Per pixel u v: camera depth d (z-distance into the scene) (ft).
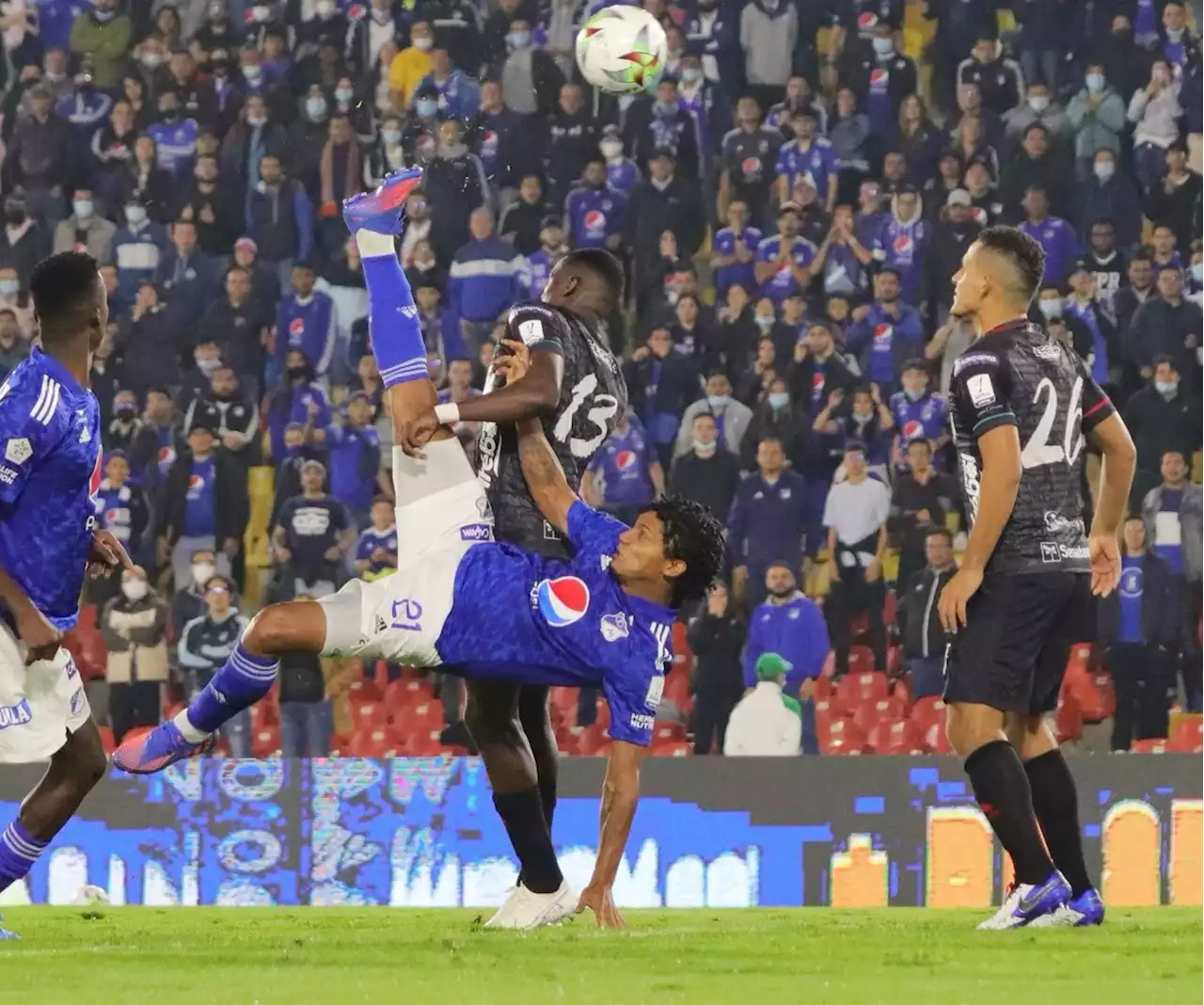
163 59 177.78
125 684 134.10
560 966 43.14
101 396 161.27
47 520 54.75
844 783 91.61
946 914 71.36
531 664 53.42
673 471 143.64
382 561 140.87
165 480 148.25
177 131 174.50
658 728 131.03
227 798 92.58
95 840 92.32
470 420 55.83
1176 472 140.77
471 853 91.97
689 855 91.66
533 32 178.19
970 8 177.78
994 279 58.70
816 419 147.84
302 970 42.29
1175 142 172.04
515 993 37.24
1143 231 168.25
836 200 169.58
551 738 63.16
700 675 129.49
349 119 174.19
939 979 40.42
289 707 128.16
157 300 164.45
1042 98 172.76
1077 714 130.93
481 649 53.31
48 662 54.90
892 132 172.14
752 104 172.65
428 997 36.63
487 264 163.22
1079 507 58.54
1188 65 174.40
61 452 54.39
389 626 53.16
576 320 60.03
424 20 176.76
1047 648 58.65
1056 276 164.86
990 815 56.80
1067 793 59.52
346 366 164.14
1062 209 167.94
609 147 170.19
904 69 173.88
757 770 92.07
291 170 171.01
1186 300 159.02
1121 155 171.01
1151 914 68.90
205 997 36.63
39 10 179.52
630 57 78.28
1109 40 174.09
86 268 55.11
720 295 163.12
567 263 61.36
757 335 154.51
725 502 142.41
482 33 176.96
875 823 91.25
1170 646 132.87
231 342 160.76
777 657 122.62
